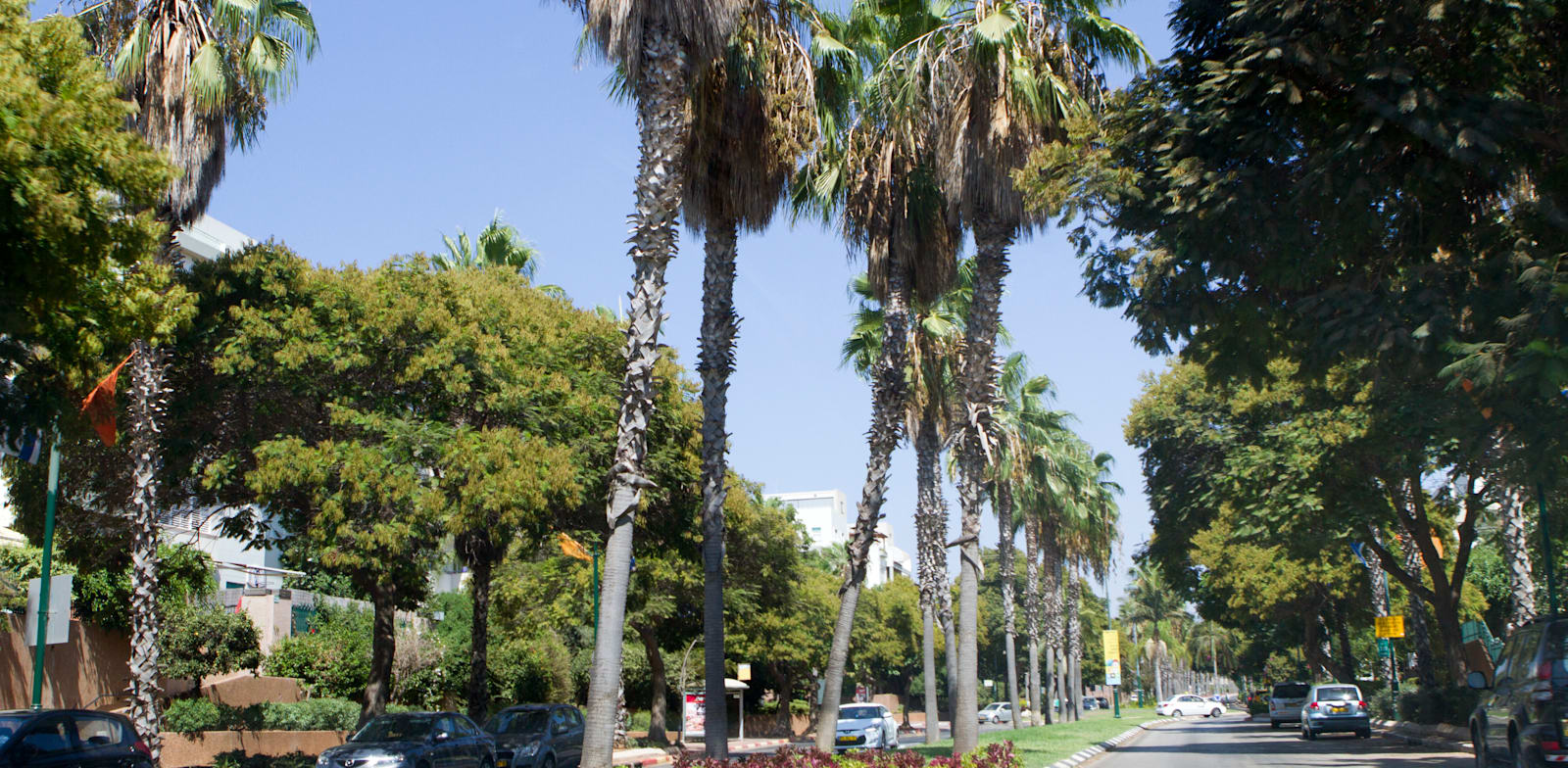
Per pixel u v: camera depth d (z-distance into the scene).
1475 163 12.38
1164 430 39.03
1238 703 130.88
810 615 57.25
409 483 19.89
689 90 14.66
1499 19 11.74
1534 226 13.03
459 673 41.91
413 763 19.02
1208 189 13.27
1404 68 11.91
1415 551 36.56
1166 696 152.50
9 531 29.20
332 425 20.94
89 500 22.31
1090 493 52.97
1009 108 18.17
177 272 18.08
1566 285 11.36
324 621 39.03
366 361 21.22
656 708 42.44
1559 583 34.53
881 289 20.45
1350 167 12.52
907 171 19.70
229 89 17.78
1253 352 16.02
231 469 20.77
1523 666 12.63
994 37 17.92
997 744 16.55
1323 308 13.46
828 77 18.75
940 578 32.88
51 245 10.50
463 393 22.20
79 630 26.69
